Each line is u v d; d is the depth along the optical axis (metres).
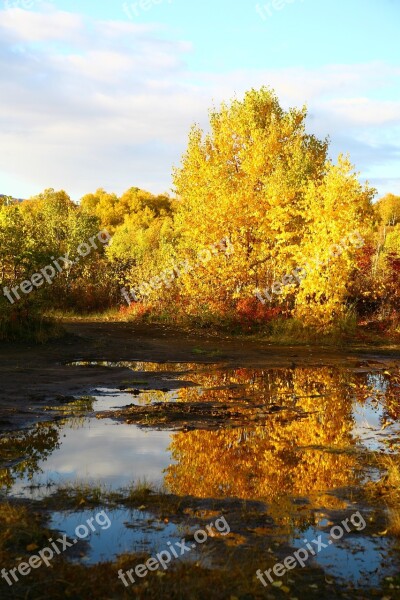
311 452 7.35
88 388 10.97
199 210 25.36
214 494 5.86
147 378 12.20
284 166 28.55
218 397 10.54
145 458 6.94
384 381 12.59
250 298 22.80
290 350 17.62
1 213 18.09
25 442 7.46
